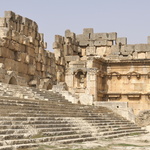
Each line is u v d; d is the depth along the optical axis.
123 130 34.78
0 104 24.64
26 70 45.00
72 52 62.72
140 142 26.64
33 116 25.39
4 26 40.66
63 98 41.66
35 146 20.02
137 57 61.25
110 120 37.59
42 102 31.05
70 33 63.72
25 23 45.19
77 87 58.56
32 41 45.84
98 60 58.81
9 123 21.53
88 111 36.78
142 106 59.31
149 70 59.47
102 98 60.91
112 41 64.94
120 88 60.56
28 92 35.31
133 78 60.25
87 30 66.25
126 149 21.39
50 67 53.97
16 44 42.16
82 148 20.86
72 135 24.80
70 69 59.16
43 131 23.20
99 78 59.06
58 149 19.55
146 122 41.94
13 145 18.83
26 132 21.70
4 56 39.91
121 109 44.28
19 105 26.50
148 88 59.31
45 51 52.22
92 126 30.78
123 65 60.78
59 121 26.98
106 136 28.64
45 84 48.69
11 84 38.19
